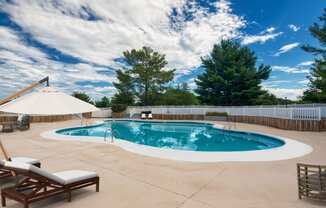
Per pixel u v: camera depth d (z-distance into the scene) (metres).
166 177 5.52
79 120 25.12
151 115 27.39
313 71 22.70
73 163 6.93
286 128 15.30
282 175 5.61
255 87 31.23
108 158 7.58
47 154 8.21
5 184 4.92
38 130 15.70
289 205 3.91
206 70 34.25
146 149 9.10
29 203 3.65
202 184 5.00
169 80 36.34
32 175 3.73
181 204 3.97
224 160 7.22
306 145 9.57
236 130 15.66
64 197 4.30
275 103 33.47
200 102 36.88
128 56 35.56
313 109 14.02
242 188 4.75
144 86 36.25
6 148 9.31
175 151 8.73
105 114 30.88
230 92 32.75
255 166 6.48
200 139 15.37
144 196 4.34
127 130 19.98
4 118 18.58
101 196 4.35
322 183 3.87
